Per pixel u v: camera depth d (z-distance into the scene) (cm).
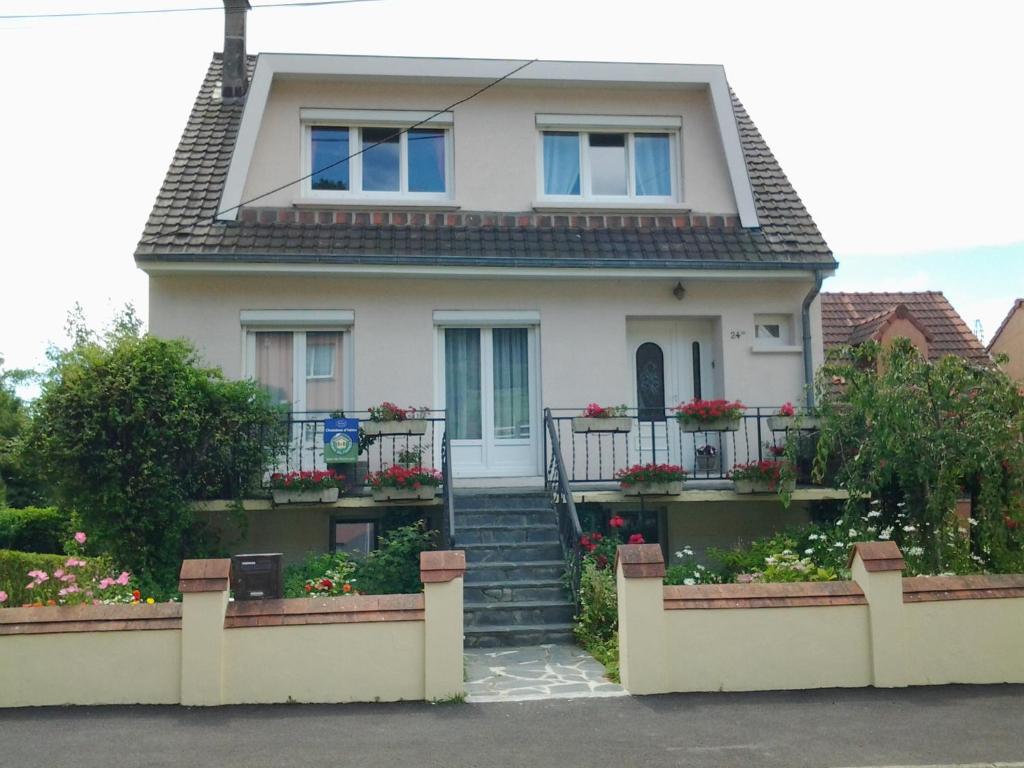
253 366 1296
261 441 1150
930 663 809
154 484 1065
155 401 1078
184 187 1340
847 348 1089
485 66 1377
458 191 1380
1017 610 821
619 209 1398
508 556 1099
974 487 1041
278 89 1373
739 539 1273
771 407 1333
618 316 1331
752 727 697
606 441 1323
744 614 798
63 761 627
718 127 1421
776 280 1341
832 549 1070
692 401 1289
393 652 769
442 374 1328
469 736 679
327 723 710
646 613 791
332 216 1343
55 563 1238
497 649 955
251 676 762
